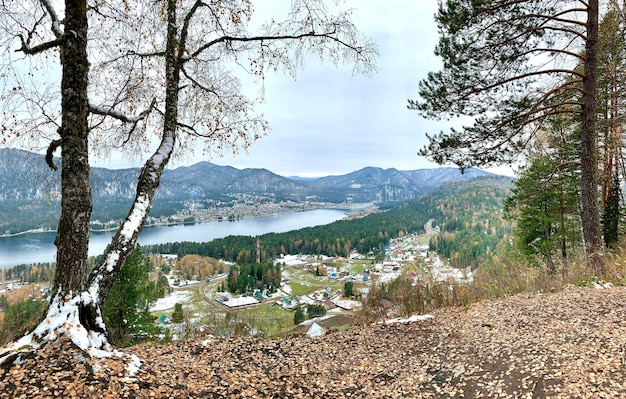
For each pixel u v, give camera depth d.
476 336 5.61
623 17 12.10
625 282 7.18
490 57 9.23
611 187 15.58
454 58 9.45
